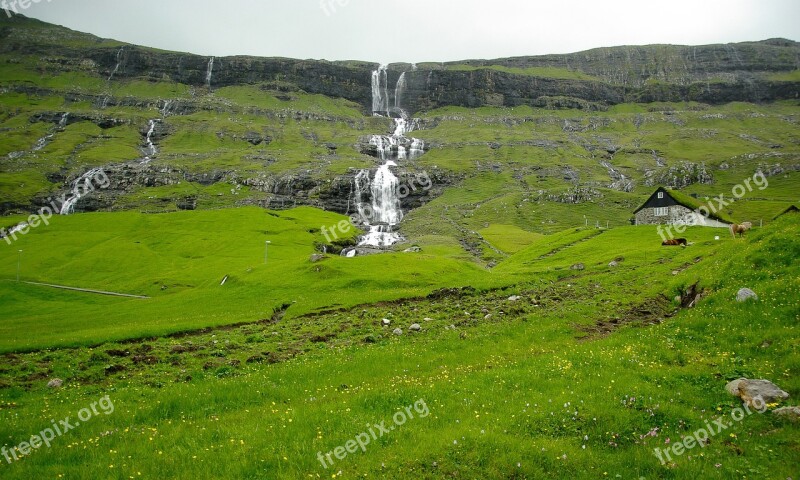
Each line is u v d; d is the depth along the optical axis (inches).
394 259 3097.9
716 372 738.2
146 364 1149.7
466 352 1007.6
